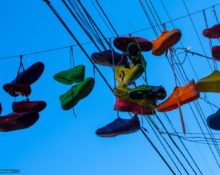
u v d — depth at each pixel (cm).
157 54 434
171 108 412
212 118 414
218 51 421
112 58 403
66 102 390
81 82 383
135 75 382
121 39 409
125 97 396
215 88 399
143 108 406
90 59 393
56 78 396
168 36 405
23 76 402
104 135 399
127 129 392
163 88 365
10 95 413
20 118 389
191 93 390
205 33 422
